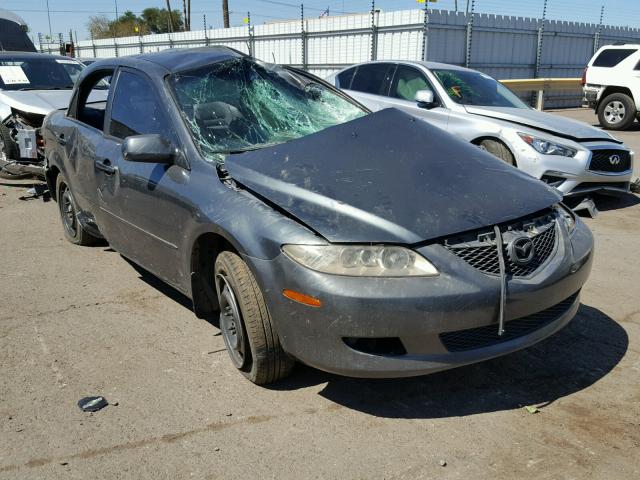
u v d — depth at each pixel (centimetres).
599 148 664
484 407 301
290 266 275
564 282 296
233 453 268
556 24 2150
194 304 356
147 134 372
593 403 302
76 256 540
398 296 260
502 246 281
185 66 404
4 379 331
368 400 308
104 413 298
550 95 2134
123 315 414
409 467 257
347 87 901
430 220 275
